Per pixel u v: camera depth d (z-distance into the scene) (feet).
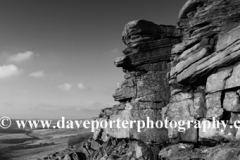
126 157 94.07
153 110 102.27
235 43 69.15
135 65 111.96
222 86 72.49
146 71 112.37
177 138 88.53
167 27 111.55
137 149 93.71
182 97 90.27
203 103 82.12
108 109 130.52
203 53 78.84
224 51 72.59
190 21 90.74
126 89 112.78
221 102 73.61
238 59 69.00
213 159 64.54
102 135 125.70
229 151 62.34
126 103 112.16
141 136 99.45
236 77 68.59
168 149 87.04
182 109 88.48
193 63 82.74
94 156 112.57
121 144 108.06
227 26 80.84
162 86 104.88
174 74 93.45
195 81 85.05
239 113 69.10
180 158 74.33
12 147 508.53
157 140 96.07
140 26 107.55
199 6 91.45
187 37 95.71
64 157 123.34
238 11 80.02
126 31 113.29
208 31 84.28
